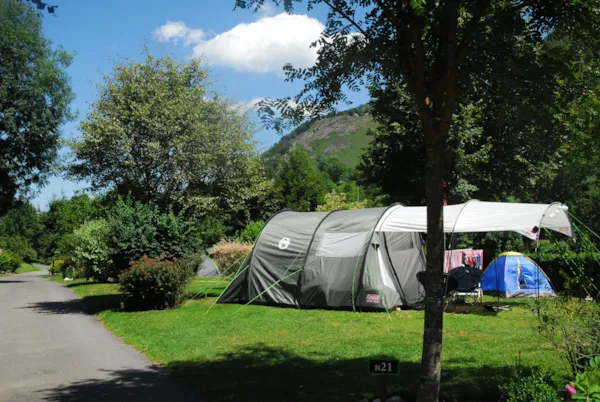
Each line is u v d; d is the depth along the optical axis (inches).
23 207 1457.9
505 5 219.5
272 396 250.5
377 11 229.1
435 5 209.0
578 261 271.9
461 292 572.1
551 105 222.7
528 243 1081.4
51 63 1257.4
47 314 606.9
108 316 558.6
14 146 1255.5
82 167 746.8
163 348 376.5
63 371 315.3
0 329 490.3
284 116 249.3
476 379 267.0
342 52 234.1
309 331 430.9
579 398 171.6
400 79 241.3
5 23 1179.9
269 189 1688.0
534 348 343.9
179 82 789.2
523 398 202.2
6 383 287.7
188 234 646.5
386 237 605.3
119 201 740.0
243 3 219.9
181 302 625.0
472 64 227.9
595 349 214.5
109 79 764.0
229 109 939.3
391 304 561.6
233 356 343.0
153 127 735.1
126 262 620.1
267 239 631.2
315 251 593.9
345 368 301.7
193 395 258.7
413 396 241.3
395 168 1013.2
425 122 205.8
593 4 208.1
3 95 1193.4
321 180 2790.4
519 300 625.9
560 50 223.1
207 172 789.2
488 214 507.2
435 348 197.2
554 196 1165.1
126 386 278.1
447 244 800.9
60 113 1304.1
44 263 4106.8
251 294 618.8
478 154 705.6
